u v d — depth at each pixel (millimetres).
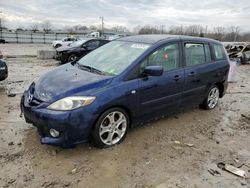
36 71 10891
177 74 4645
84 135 3549
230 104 6547
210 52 5566
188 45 5016
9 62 14000
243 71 13062
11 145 3805
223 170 3473
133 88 3928
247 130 4875
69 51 13656
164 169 3404
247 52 16578
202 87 5348
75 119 3398
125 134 4059
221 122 5211
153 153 3785
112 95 3684
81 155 3615
